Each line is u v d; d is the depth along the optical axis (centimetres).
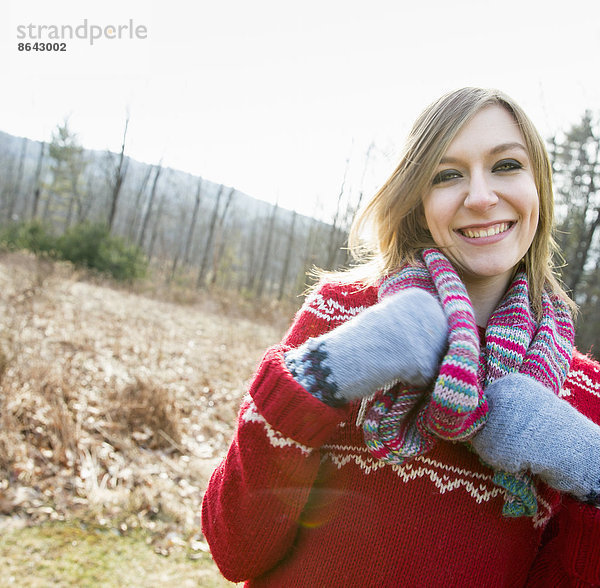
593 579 92
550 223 117
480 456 92
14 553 301
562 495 102
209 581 318
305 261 2392
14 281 929
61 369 518
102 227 1661
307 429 86
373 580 97
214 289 1886
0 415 404
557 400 90
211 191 6153
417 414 90
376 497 99
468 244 108
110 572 305
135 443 463
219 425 566
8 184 4831
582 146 1313
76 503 359
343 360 84
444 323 85
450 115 105
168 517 374
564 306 120
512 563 104
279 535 96
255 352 919
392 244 118
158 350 725
